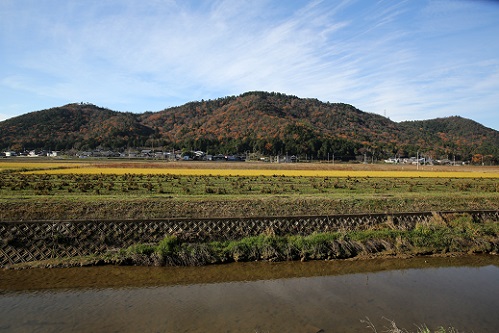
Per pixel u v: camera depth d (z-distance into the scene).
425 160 122.94
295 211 21.73
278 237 18.16
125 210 19.19
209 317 11.16
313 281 14.76
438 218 22.55
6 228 15.89
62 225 16.55
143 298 12.60
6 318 10.86
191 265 16.12
